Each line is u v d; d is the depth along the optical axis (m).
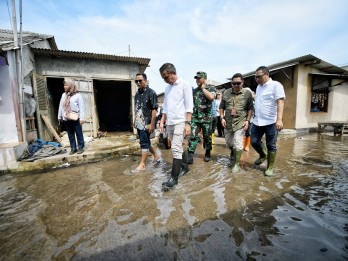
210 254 1.73
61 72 7.89
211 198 2.77
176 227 2.13
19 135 5.07
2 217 2.48
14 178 4.00
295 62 10.14
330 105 11.65
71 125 5.05
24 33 7.85
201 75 4.09
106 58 8.30
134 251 1.80
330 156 5.00
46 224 2.30
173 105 3.22
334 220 2.18
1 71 4.80
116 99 13.93
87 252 1.81
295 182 3.27
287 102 10.95
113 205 2.68
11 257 1.78
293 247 1.79
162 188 3.17
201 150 5.98
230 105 3.99
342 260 1.62
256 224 2.15
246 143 5.66
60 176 4.00
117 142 7.07
